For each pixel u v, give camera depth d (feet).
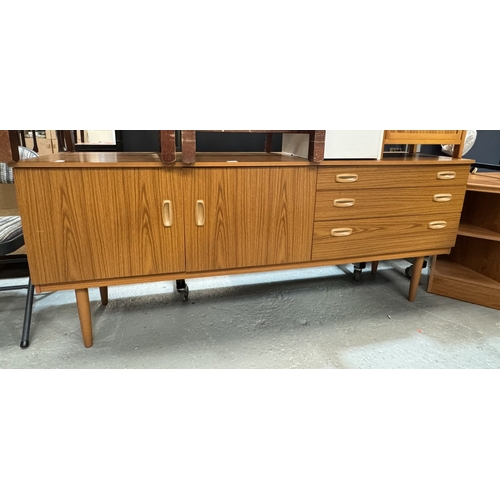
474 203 6.81
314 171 4.89
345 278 7.52
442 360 4.96
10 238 4.82
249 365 4.74
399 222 5.58
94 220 4.22
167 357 4.88
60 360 4.75
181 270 4.69
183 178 4.38
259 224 4.83
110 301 6.33
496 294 6.29
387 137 5.58
